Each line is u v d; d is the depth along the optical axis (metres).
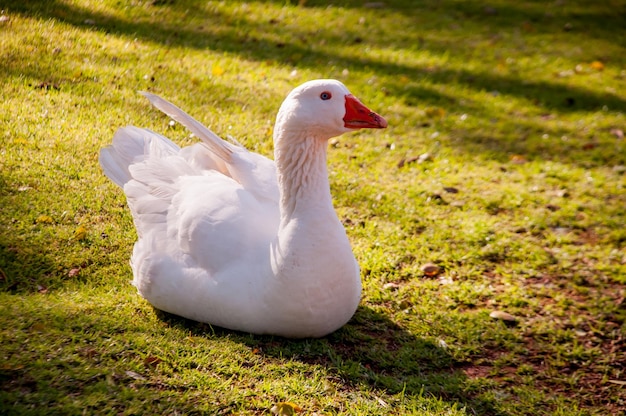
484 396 3.91
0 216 4.84
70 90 6.49
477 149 7.13
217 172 4.54
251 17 9.22
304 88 3.72
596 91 8.84
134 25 8.14
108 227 4.96
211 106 6.75
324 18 9.73
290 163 3.75
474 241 5.54
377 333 4.38
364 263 5.05
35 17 7.67
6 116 5.92
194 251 3.94
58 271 4.50
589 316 4.84
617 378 4.25
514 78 8.94
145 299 4.29
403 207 5.88
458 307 4.79
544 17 11.15
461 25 10.41
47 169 5.42
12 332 3.67
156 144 4.65
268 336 4.06
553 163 7.02
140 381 3.47
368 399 3.69
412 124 7.42
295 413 3.49
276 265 3.73
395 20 10.16
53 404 3.22
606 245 5.76
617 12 11.55
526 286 5.12
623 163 7.16
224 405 3.44
